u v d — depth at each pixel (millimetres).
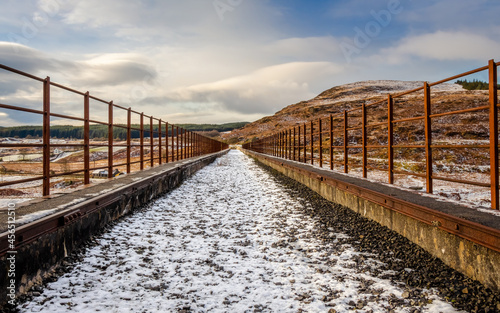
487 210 3971
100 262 4117
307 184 11227
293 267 4062
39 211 4066
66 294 3209
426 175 5527
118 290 3342
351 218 6430
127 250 4605
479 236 3193
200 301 3129
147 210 7398
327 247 4879
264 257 4441
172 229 5879
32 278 3381
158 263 4152
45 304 2990
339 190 7812
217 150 48031
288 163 15977
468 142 28953
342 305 3033
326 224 6273
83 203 4691
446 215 3693
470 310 2854
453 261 3668
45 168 5289
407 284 3490
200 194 10180
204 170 19812
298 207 8055
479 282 3252
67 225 4219
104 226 5559
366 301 3115
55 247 3889
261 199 9336
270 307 3014
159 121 13930
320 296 3238
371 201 5859
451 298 3082
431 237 4102
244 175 16953
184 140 20047
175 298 3189
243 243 5082
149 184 8570
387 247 4648
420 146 5652
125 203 6688
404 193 5520
